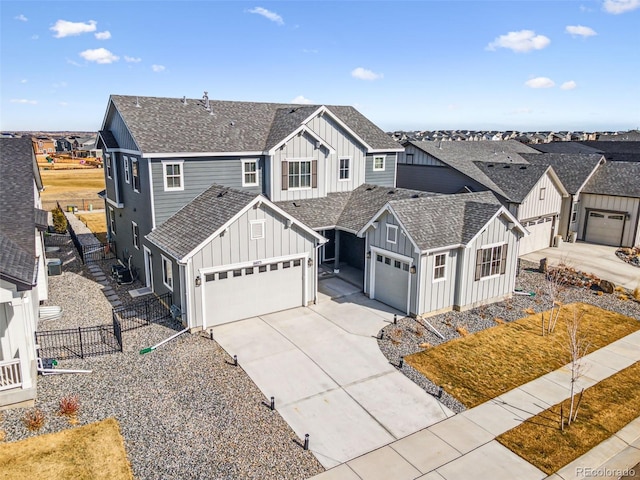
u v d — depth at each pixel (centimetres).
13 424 1121
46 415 1161
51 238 3141
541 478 995
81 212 4425
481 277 1938
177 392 1283
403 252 1823
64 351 1504
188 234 1747
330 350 1557
